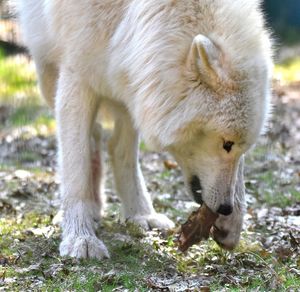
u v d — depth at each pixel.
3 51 27.56
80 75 10.59
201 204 10.50
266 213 12.98
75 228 10.59
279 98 24.09
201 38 9.29
